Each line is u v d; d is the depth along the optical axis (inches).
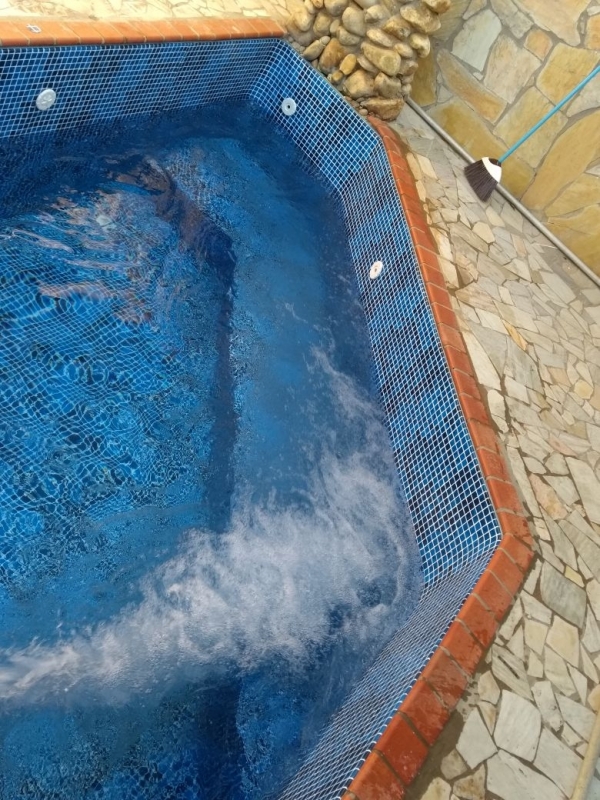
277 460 83.9
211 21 108.6
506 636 69.2
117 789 59.5
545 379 97.1
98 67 94.6
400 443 90.4
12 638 63.2
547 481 84.5
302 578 76.9
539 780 61.1
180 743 63.4
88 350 80.0
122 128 104.3
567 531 81.2
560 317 109.6
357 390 94.5
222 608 72.1
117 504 73.3
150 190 98.5
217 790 62.2
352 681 71.5
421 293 95.0
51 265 83.0
